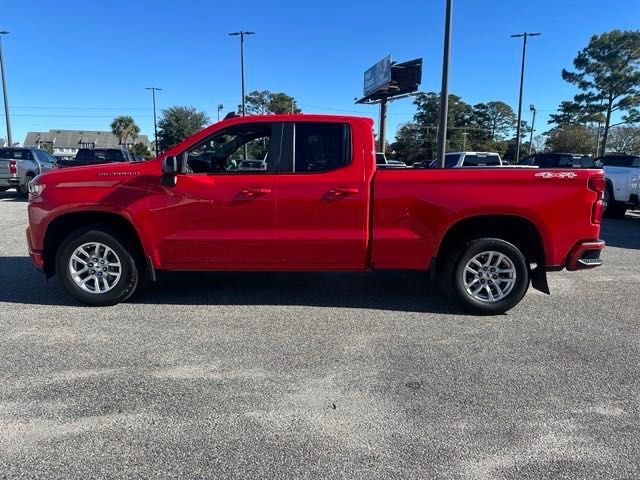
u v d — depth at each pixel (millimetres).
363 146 5078
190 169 5312
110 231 5227
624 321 5051
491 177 4961
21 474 2600
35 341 4352
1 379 3633
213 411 3232
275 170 5117
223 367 3883
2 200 17344
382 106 34094
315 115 5176
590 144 58438
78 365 3883
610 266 7664
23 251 8117
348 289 6133
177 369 3838
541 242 5059
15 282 6254
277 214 5078
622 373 3838
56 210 5137
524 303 5660
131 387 3539
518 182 4953
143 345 4293
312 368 3881
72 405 3281
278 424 3090
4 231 10141
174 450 2818
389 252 5109
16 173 17703
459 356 4133
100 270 5293
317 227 5094
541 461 2748
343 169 5066
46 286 6086
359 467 2686
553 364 3990
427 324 4910
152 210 5113
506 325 4902
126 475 2602
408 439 2947
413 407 3309
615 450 2850
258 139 5582
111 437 2936
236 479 2584
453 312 5289
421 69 28750
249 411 3238
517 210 4938
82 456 2754
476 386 3607
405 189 5016
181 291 5961
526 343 4430
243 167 5184
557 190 4965
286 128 5137
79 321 4875
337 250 5125
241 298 5707
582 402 3391
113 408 3254
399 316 5141
